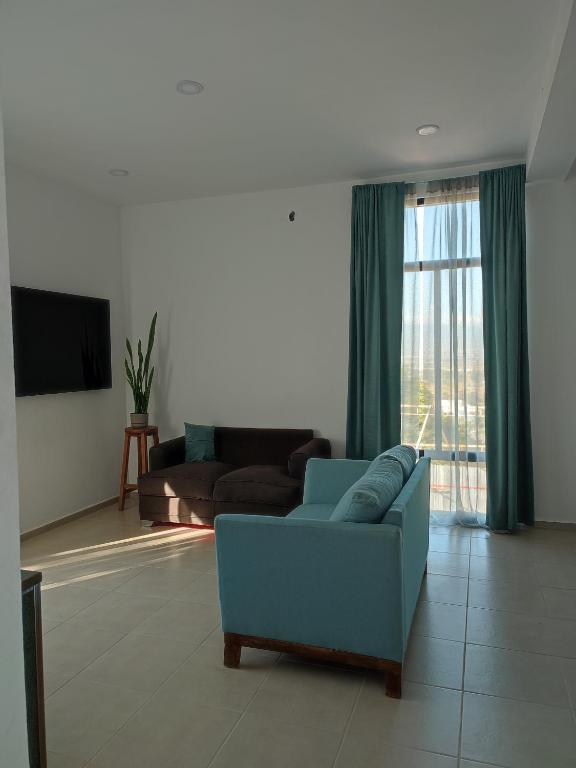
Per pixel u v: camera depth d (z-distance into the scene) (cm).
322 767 191
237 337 531
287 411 518
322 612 239
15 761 109
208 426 524
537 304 443
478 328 455
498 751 199
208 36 267
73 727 213
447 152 423
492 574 356
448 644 272
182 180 480
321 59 289
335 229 495
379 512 241
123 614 308
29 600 156
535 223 441
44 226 464
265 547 245
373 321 471
